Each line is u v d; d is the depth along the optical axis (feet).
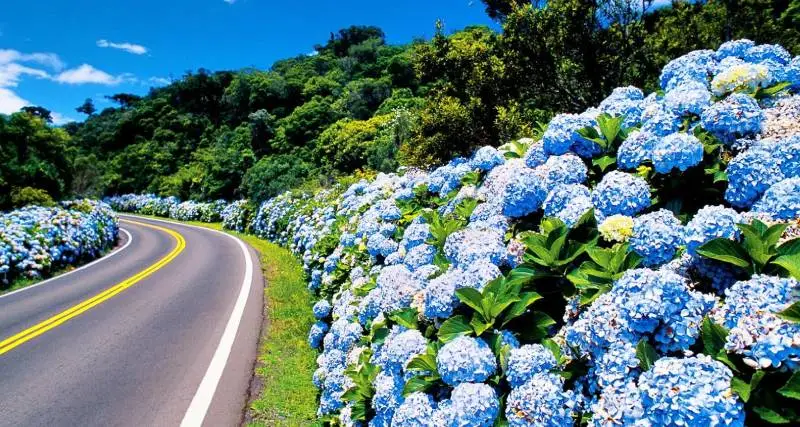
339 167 86.79
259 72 211.41
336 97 156.46
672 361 5.81
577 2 34.24
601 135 12.11
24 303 34.58
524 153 15.79
